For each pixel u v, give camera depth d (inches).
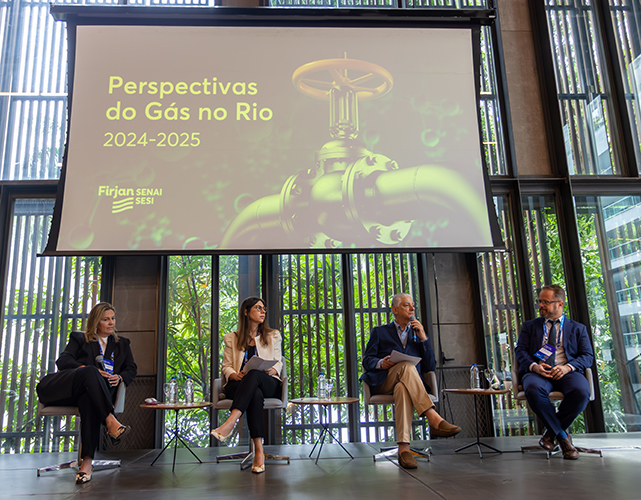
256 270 165.3
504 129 183.3
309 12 166.1
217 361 157.8
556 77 187.9
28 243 161.3
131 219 150.1
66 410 109.1
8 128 169.0
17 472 110.9
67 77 158.1
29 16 177.9
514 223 175.9
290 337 163.5
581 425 160.7
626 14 193.3
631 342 168.9
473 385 124.9
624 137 183.8
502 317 168.4
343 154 158.7
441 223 156.8
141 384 153.8
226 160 156.0
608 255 175.6
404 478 94.4
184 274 163.5
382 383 117.2
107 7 162.4
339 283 168.2
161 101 158.4
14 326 156.0
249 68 162.7
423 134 162.7
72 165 151.9
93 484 95.8
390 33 168.7
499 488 84.3
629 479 89.4
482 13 169.9
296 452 130.3
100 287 160.1
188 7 163.8
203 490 88.2
